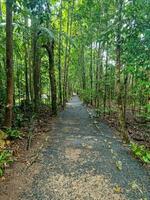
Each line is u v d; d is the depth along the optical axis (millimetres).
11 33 10477
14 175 6820
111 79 18906
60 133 12484
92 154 8891
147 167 7656
